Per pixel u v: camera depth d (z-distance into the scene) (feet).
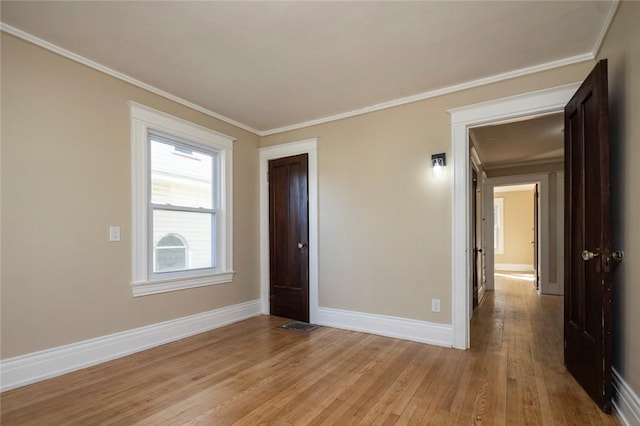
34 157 7.72
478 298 16.43
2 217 7.23
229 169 12.99
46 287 7.86
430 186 10.51
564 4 6.50
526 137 14.48
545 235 19.01
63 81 8.23
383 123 11.43
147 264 10.04
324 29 7.30
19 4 6.43
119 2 6.40
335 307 12.25
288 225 13.57
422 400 6.83
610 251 6.27
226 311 12.62
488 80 9.57
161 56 8.45
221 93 10.62
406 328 10.75
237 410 6.48
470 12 6.75
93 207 8.78
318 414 6.33
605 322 6.29
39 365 7.69
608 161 6.27
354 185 11.97
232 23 7.08
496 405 6.61
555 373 8.09
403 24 7.14
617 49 6.63
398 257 11.01
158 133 10.53
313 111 12.17
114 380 7.77
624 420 5.91
